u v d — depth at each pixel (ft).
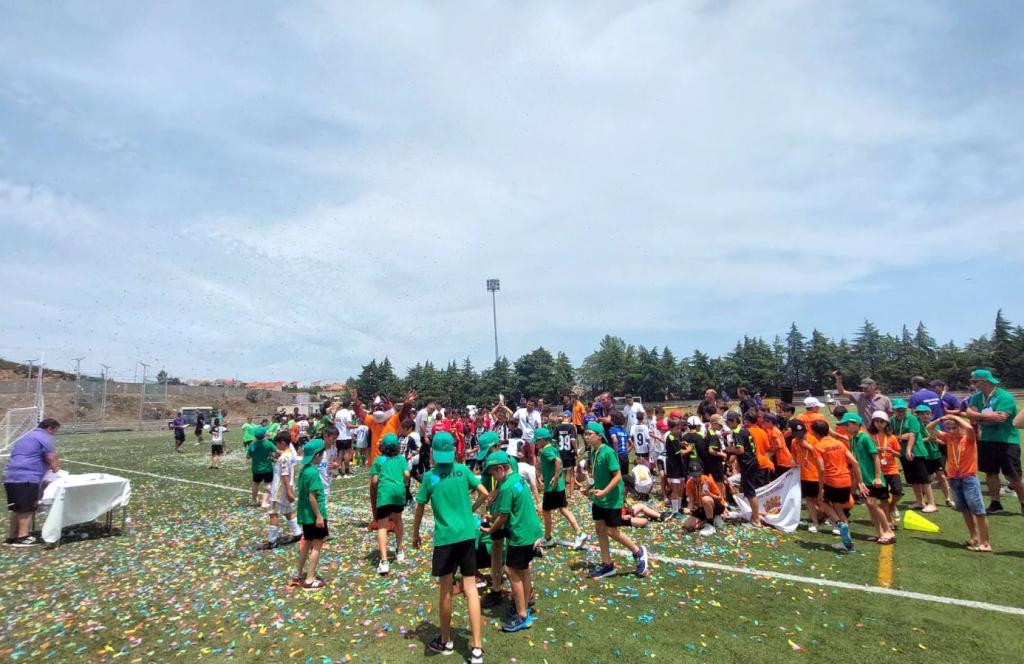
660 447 45.70
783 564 23.26
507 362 262.67
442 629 15.97
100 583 23.17
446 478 16.38
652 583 21.34
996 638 15.94
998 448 29.50
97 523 34.73
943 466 33.12
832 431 28.14
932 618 17.37
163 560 26.43
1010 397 29.35
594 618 18.19
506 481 18.08
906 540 26.07
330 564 25.04
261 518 35.29
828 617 17.71
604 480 22.27
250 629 18.17
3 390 180.45
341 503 40.42
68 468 64.03
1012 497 33.55
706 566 23.27
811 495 29.04
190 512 37.96
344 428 56.85
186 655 16.60
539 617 18.43
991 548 23.98
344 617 18.93
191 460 72.69
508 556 17.78
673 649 15.87
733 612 18.37
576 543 26.50
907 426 31.91
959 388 228.84
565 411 56.13
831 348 267.18
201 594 21.45
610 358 279.90
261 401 255.50
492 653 15.98
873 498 25.68
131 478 55.47
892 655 15.21
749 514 30.94
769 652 15.56
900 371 246.06
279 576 23.44
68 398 189.57
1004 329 227.81
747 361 269.44
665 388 270.26
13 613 20.03
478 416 61.93
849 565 22.81
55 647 17.29
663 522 31.86
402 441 44.09
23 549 29.04
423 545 27.99
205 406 225.97
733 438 31.48
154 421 188.14
